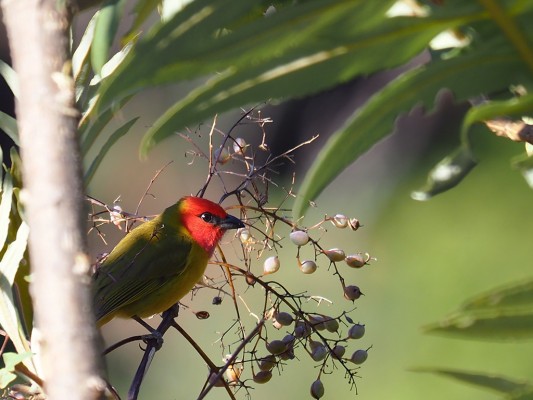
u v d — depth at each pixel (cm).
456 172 493
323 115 2180
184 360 1653
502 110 255
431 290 1759
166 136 252
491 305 226
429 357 1641
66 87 232
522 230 1750
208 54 231
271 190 1945
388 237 1927
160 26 220
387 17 245
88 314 220
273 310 546
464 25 255
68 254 222
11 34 240
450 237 1822
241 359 583
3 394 446
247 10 229
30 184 228
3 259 450
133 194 2056
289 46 243
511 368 1548
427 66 262
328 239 1978
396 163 2084
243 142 615
